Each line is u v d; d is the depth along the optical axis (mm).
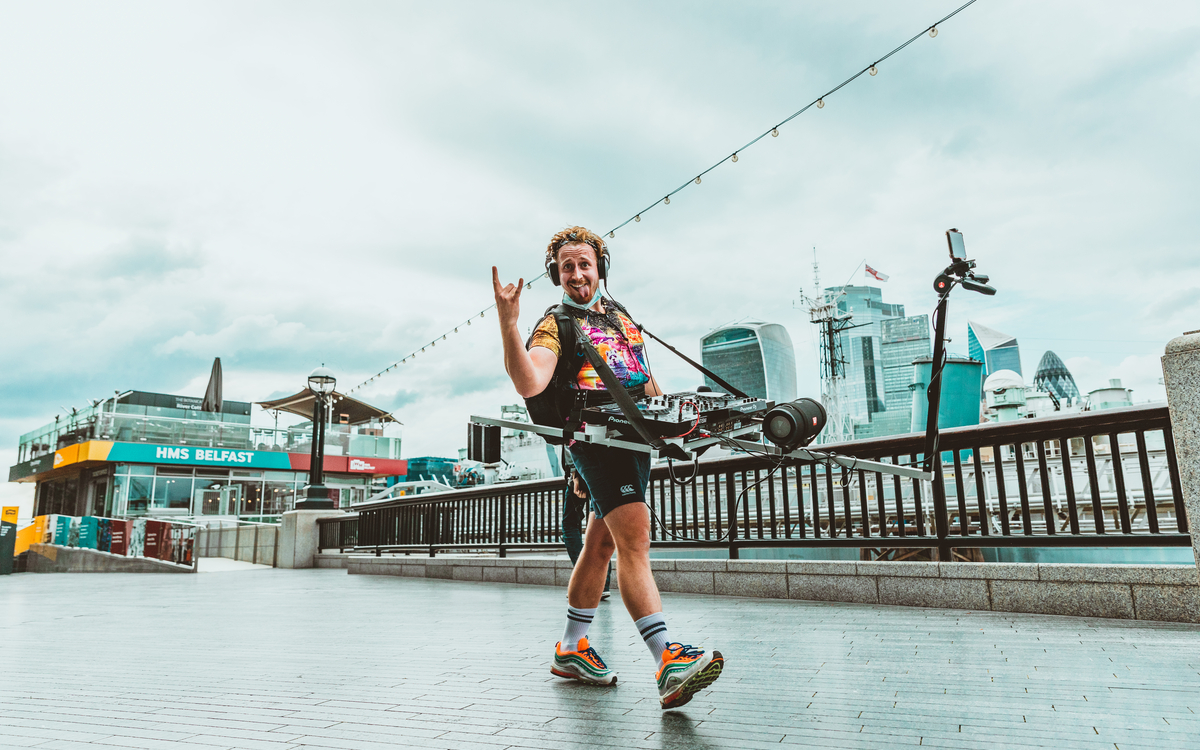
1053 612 4141
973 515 11391
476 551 9180
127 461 24812
